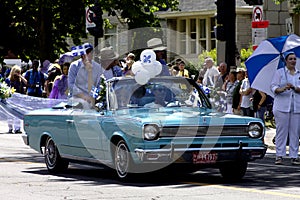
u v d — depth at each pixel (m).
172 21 63.03
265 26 29.98
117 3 50.59
